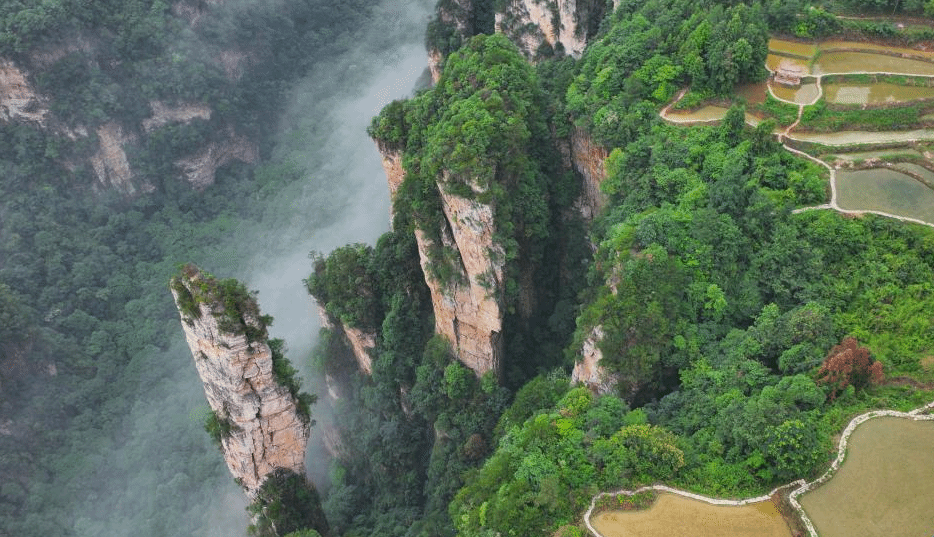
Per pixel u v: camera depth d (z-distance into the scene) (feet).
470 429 232.12
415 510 235.81
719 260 190.70
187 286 181.78
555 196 246.88
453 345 242.17
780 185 203.31
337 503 248.32
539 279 249.75
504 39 256.32
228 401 193.77
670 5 249.34
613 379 184.24
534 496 155.02
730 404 163.43
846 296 181.78
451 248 225.15
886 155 209.05
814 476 151.53
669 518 151.02
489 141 211.82
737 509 150.71
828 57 237.66
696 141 213.25
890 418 157.89
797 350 169.27
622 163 216.54
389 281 253.24
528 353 250.16
